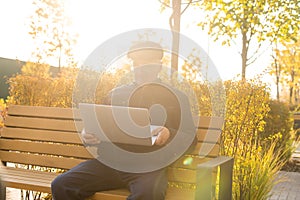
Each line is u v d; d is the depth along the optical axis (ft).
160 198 9.16
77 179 9.68
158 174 9.50
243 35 32.27
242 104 16.03
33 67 30.17
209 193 8.67
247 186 13.58
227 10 31.45
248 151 14.57
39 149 12.25
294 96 71.15
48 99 19.67
